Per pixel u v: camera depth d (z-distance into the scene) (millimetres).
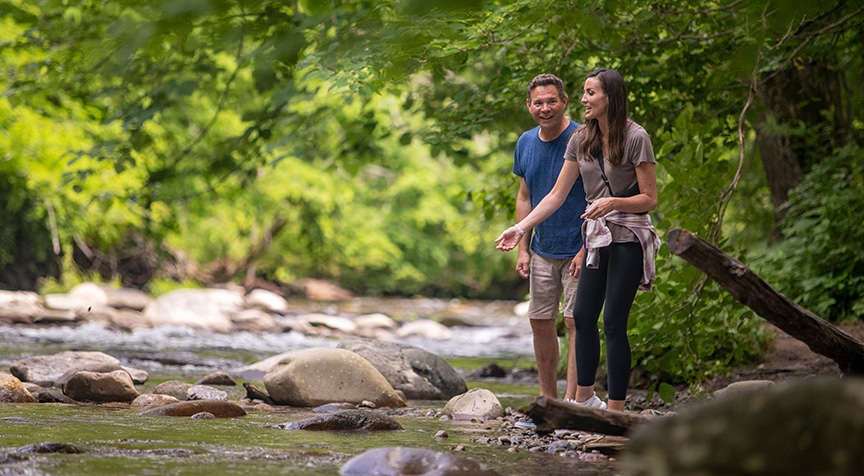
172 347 27078
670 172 12625
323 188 58656
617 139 10203
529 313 12422
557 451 9055
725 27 16047
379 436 10047
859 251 20812
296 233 68250
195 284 53469
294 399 13453
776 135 23438
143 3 5965
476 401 12719
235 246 65062
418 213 71188
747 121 17984
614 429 8016
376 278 77562
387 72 11961
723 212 12719
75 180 22891
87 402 13023
